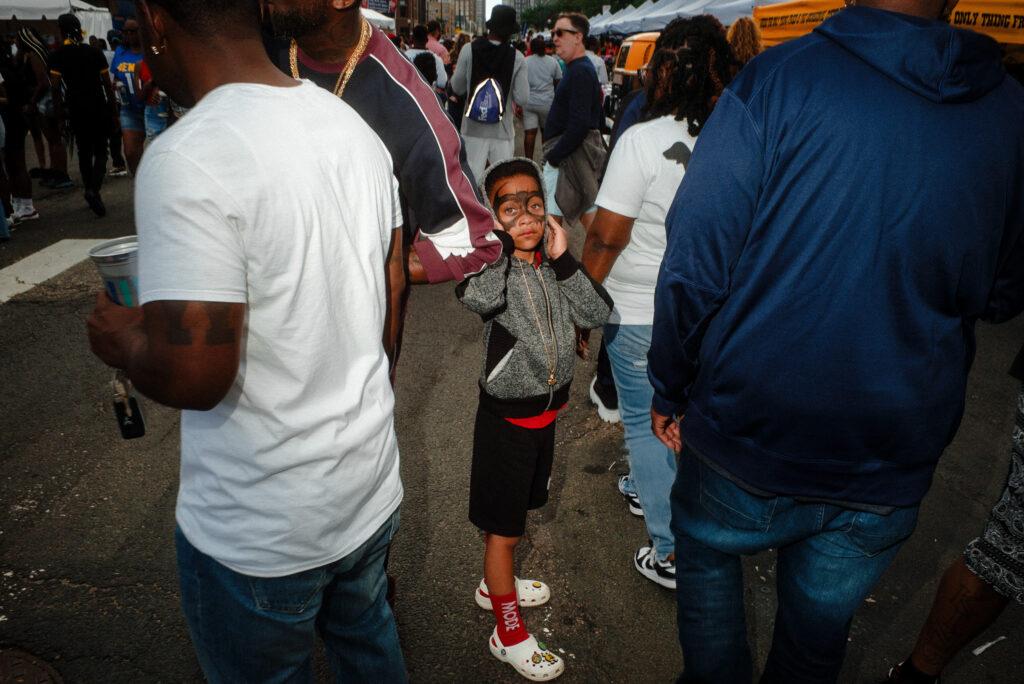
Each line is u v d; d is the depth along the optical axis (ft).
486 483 6.68
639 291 7.37
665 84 6.79
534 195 6.23
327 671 7.12
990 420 12.33
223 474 3.71
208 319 3.17
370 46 5.47
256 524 3.75
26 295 16.24
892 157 3.90
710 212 4.26
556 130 16.16
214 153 3.18
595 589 8.31
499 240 6.01
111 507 9.36
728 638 5.16
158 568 8.34
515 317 6.31
